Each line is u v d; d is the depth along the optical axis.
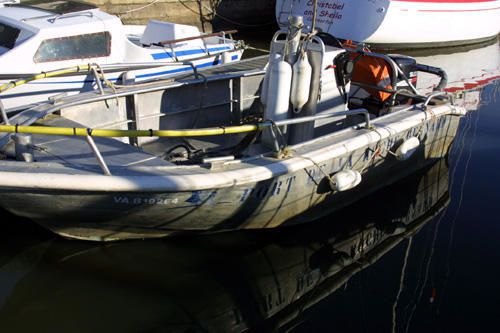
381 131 4.19
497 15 13.96
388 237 4.24
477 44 14.26
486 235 4.28
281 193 3.71
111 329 3.11
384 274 3.80
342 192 4.29
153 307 3.32
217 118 5.11
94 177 3.08
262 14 14.40
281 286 3.62
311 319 3.32
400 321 3.30
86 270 3.61
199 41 7.62
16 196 3.19
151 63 6.49
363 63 5.05
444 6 12.57
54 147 3.47
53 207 3.32
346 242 4.13
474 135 6.45
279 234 4.15
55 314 3.21
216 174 3.30
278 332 3.20
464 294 3.58
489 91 8.93
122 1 11.70
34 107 4.08
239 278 3.64
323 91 4.34
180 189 3.19
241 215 3.69
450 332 3.22
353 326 3.27
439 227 4.39
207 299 3.43
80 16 6.46
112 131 3.03
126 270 3.63
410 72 5.50
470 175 5.31
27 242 3.84
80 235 3.71
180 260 3.75
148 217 3.48
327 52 4.28
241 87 5.12
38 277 3.52
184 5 12.76
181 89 4.74
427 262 3.93
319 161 3.71
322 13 12.47
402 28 12.27
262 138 4.18
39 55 6.00
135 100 4.44
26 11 6.57
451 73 10.59
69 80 6.17
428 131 4.91
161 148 4.59
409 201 4.76
